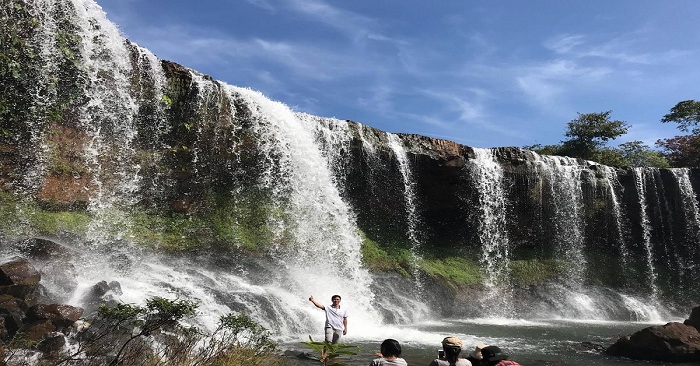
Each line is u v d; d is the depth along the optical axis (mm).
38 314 8508
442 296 22328
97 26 17438
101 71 17219
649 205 28703
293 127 22484
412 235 25344
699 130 40844
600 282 26375
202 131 19781
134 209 17953
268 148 21469
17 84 14734
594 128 40562
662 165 39281
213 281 15969
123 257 15680
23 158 15398
